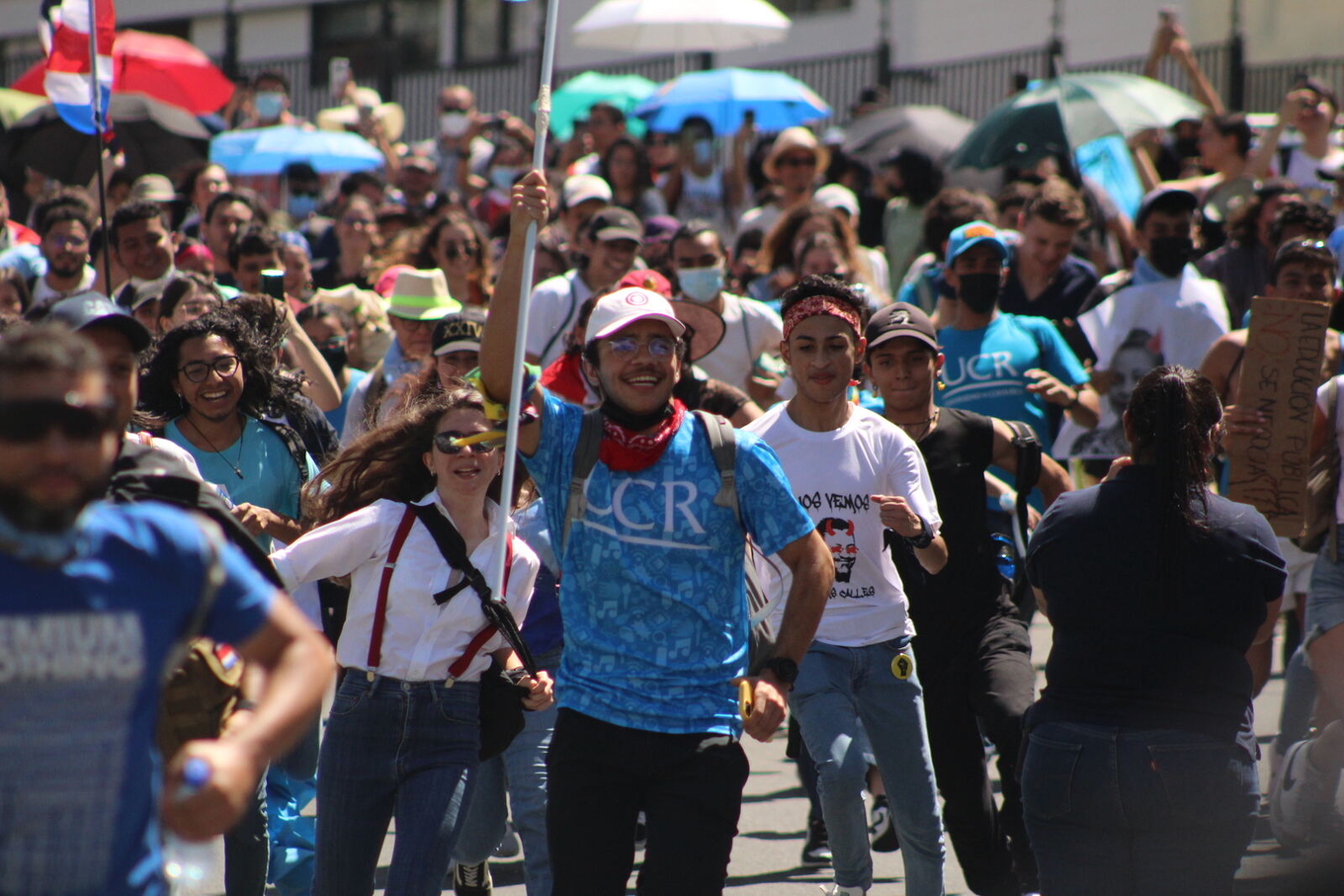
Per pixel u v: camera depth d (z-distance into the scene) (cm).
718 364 2955
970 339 2691
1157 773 1408
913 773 1856
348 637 1686
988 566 1992
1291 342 2177
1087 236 4666
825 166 5253
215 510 1245
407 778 1662
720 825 1448
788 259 3759
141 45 4766
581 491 1473
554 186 5278
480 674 1705
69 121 2716
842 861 1834
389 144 6353
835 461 1861
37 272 3534
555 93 6700
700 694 1467
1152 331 2952
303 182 5469
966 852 1947
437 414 1723
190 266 3175
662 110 5716
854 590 1864
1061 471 2088
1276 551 1459
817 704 1836
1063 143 4541
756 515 1489
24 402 888
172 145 4703
